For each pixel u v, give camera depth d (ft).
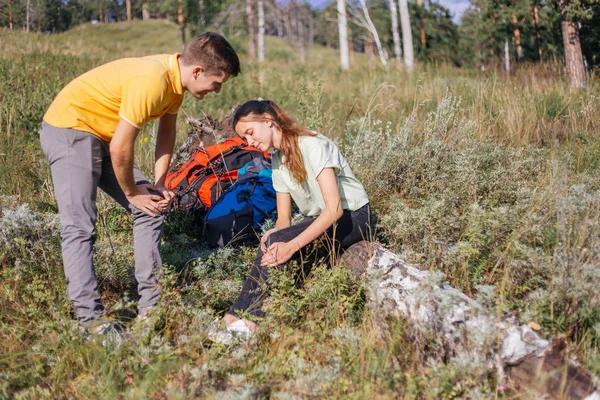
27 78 28.91
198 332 8.68
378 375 7.38
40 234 11.08
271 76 38.40
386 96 26.91
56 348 8.22
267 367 7.88
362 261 10.02
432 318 8.20
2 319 9.24
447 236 11.02
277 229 10.15
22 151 16.98
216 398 7.24
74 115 8.73
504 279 8.67
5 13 94.94
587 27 59.82
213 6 87.04
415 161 14.85
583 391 6.94
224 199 12.83
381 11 98.37
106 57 54.13
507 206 11.59
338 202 9.40
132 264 11.39
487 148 15.44
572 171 14.51
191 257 11.89
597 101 21.61
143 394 7.18
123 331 8.70
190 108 25.41
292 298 9.30
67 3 145.69
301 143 9.52
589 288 8.60
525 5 83.41
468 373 7.32
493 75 28.55
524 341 7.52
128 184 8.95
